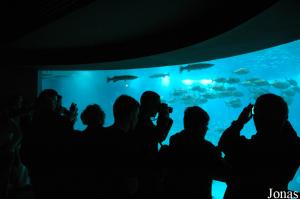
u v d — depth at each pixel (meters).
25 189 5.64
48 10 4.61
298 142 2.19
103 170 2.39
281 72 37.25
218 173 2.59
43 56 8.09
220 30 4.56
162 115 3.16
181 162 2.67
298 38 5.03
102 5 4.46
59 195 2.61
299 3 3.24
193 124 2.71
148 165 2.64
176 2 4.31
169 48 5.91
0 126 4.85
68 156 2.58
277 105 2.12
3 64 8.17
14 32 5.81
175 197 2.68
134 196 2.60
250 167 2.23
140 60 7.13
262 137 2.21
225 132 2.38
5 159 4.87
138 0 4.23
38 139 2.81
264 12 3.56
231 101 20.77
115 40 6.84
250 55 26.86
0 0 4.46
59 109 4.30
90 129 2.65
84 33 6.23
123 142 2.43
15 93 8.34
